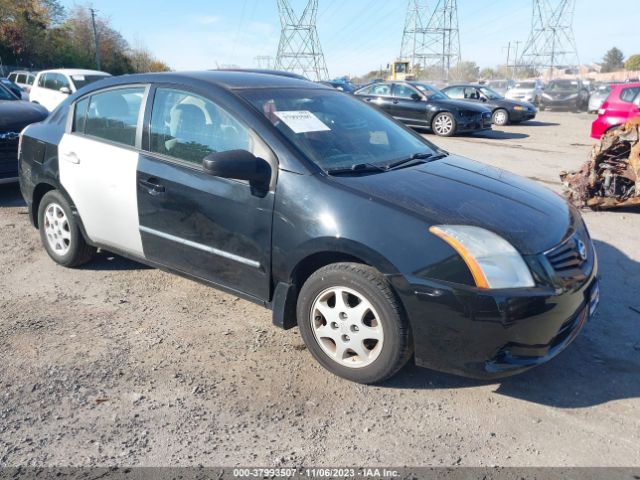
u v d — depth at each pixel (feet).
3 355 10.97
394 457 8.37
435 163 12.26
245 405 9.56
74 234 14.69
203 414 9.31
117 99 13.50
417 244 9.14
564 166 32.96
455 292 8.89
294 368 10.71
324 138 11.41
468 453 8.46
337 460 8.30
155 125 12.55
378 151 12.03
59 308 13.12
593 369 10.77
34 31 144.97
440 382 10.30
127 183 12.78
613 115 38.32
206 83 12.06
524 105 61.21
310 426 9.05
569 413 9.45
